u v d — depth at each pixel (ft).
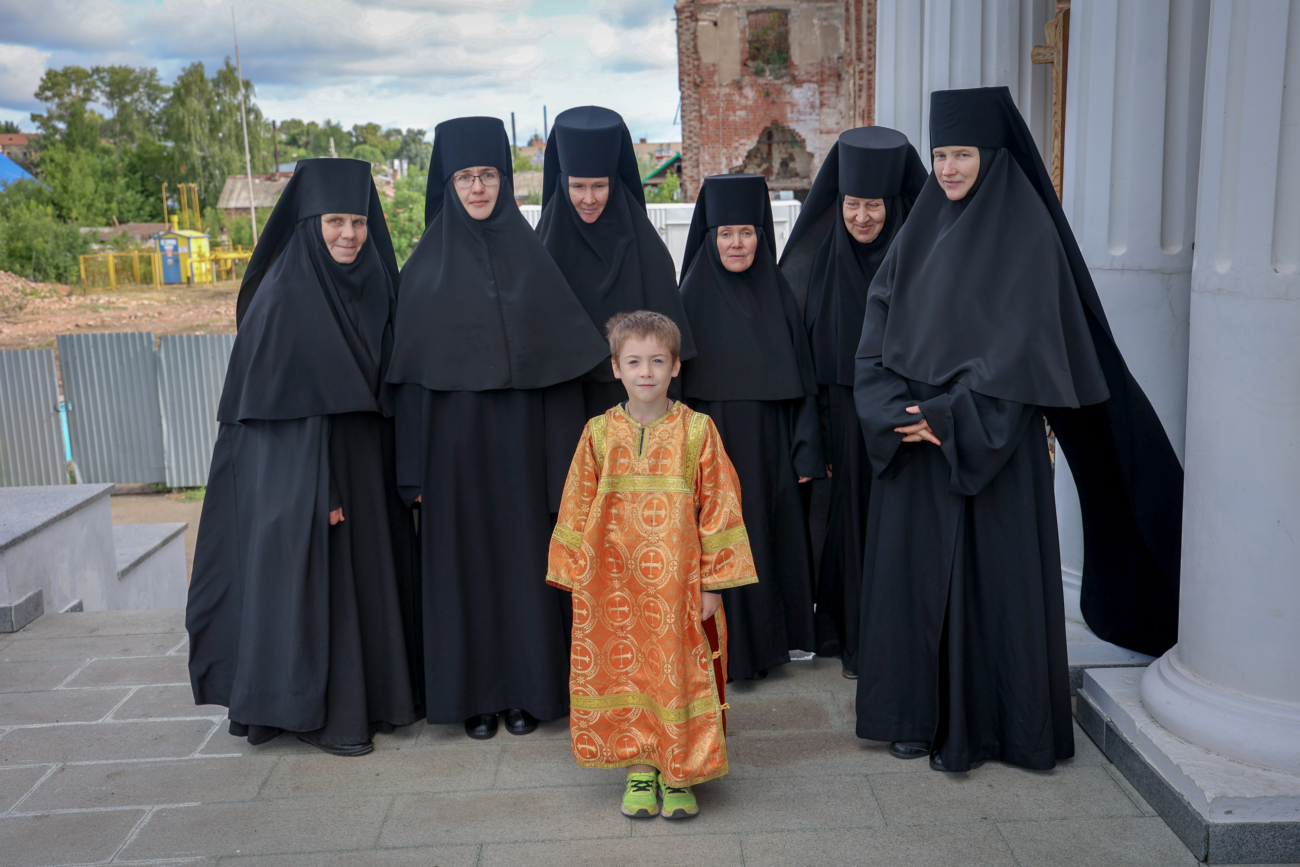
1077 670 11.21
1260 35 8.30
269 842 9.08
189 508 39.75
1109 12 11.17
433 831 9.21
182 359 40.93
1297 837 8.32
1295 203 8.29
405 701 11.03
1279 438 8.54
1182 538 9.71
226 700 11.25
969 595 9.95
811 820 9.24
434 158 11.25
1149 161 11.19
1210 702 9.06
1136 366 11.60
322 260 10.82
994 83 14.55
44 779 10.26
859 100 62.34
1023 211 9.68
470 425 10.84
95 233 121.29
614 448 9.31
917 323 9.93
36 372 40.06
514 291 10.85
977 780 9.87
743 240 12.16
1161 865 8.43
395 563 11.33
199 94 171.32
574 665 9.48
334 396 10.52
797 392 12.35
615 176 11.79
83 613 15.02
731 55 69.41
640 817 9.34
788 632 12.79
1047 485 9.86
